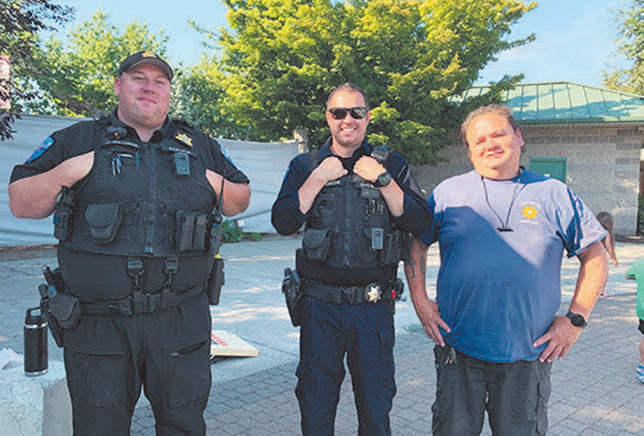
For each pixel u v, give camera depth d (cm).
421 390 403
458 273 229
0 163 951
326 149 270
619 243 1520
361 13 1422
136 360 210
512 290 219
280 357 473
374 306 260
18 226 992
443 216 243
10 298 641
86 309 209
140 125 221
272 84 1407
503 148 226
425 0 1466
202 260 228
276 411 360
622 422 354
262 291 749
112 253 206
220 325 571
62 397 261
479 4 1407
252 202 1387
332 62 1370
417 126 1374
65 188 208
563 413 367
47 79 1773
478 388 233
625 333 579
